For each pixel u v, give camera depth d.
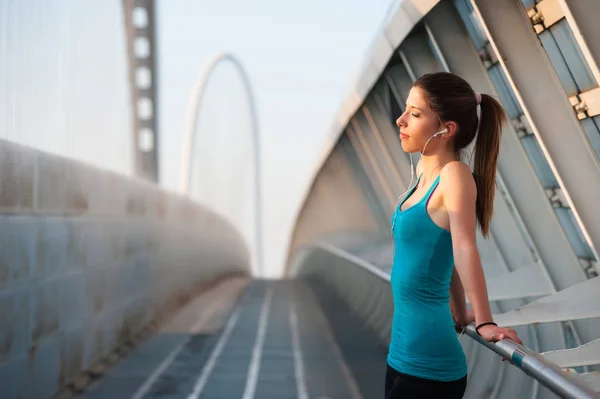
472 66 4.68
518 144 4.52
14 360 4.01
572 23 2.85
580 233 4.16
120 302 6.83
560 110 3.63
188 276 11.95
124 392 5.28
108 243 6.32
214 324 8.95
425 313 1.90
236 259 23.48
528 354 1.62
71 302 5.18
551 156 3.65
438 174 1.91
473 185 1.81
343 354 6.87
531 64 3.67
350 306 10.69
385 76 6.79
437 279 1.89
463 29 4.69
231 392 5.36
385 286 7.39
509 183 4.53
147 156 21.53
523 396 2.66
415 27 5.19
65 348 5.04
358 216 16.03
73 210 5.20
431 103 1.90
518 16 3.67
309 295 13.08
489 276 5.26
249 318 9.55
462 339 3.44
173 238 10.25
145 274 8.10
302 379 5.79
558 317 3.23
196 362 6.43
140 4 22.16
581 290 3.33
